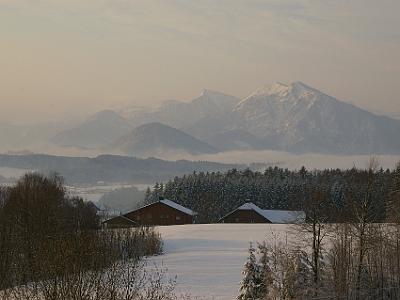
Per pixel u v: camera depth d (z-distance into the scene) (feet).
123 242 226.99
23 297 76.18
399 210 190.80
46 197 274.36
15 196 259.19
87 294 73.61
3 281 86.02
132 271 101.24
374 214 172.96
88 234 81.15
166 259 282.77
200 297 172.96
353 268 163.94
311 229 179.01
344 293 155.22
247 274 139.64
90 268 76.95
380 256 169.78
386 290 164.35
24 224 211.61
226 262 268.82
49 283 73.46
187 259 282.56
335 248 166.40
